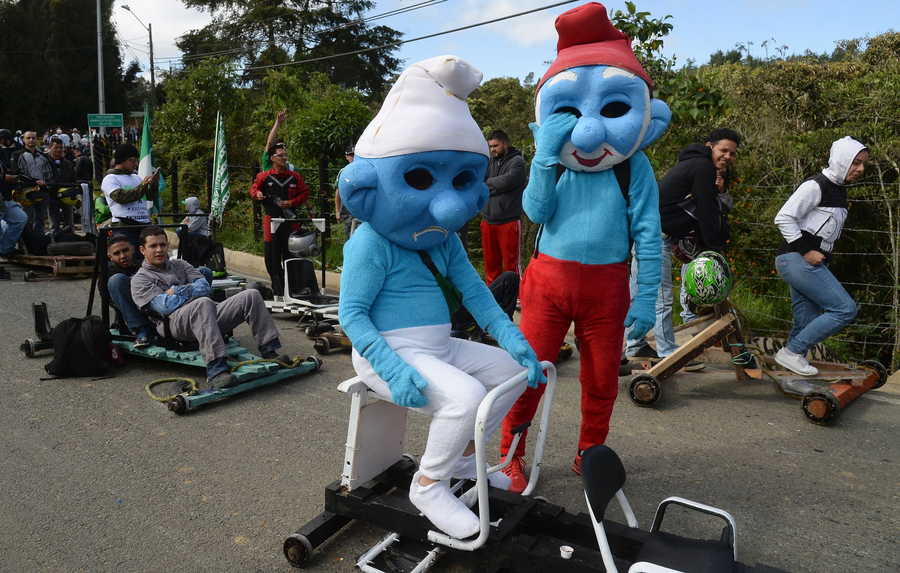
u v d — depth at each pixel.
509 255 6.80
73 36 42.25
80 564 2.81
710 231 4.77
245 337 6.63
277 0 34.50
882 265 7.53
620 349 3.29
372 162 2.47
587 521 2.58
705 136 9.16
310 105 15.70
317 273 9.10
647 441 4.19
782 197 7.96
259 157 15.00
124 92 45.84
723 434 4.31
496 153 6.75
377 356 2.46
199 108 16.25
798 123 9.56
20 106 39.72
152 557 2.88
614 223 3.14
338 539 3.03
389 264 2.59
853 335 7.30
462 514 2.50
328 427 4.33
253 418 4.46
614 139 2.98
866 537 3.11
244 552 2.92
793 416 4.62
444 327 2.69
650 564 2.08
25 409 4.52
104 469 3.68
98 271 5.50
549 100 3.10
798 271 4.69
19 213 9.16
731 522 2.40
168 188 15.16
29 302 7.67
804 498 3.47
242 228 12.55
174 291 4.98
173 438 4.11
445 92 2.48
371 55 35.66
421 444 4.05
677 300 7.24
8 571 2.75
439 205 2.41
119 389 4.95
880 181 7.18
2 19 39.12
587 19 3.03
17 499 3.34
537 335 3.30
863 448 4.09
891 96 8.34
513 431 2.95
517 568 2.46
